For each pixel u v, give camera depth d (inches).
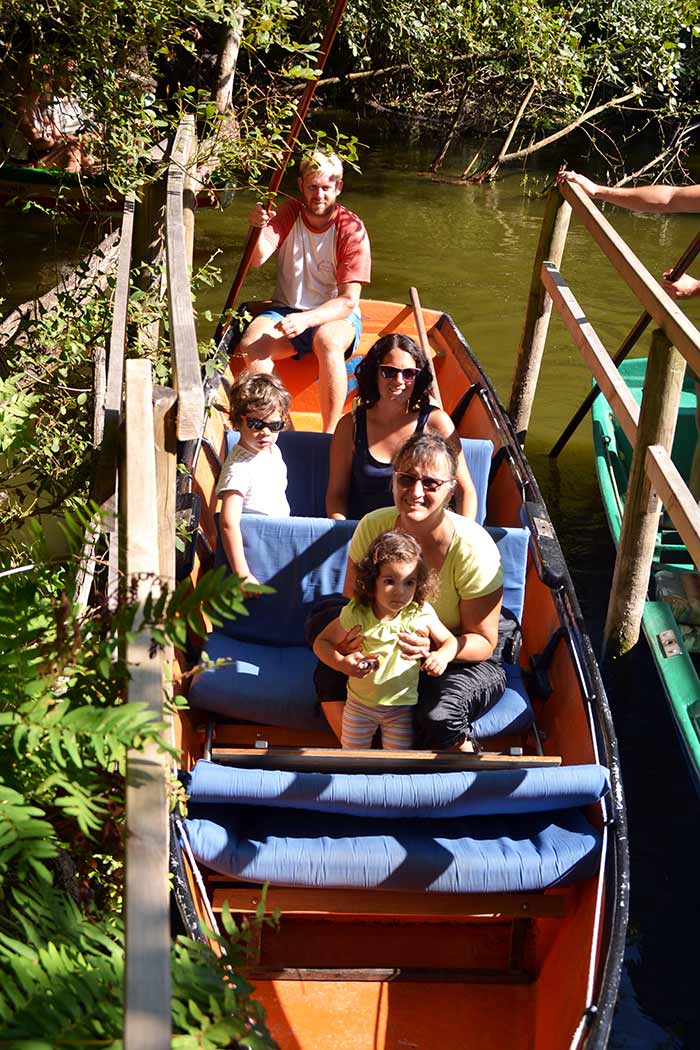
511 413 275.6
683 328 161.5
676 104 508.7
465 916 111.3
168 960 50.8
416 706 123.3
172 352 114.0
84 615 83.9
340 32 480.1
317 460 170.9
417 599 120.6
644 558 185.5
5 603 83.0
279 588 145.6
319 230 217.6
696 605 187.0
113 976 66.1
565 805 111.5
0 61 216.5
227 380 205.8
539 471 263.0
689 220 488.4
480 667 126.6
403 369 152.9
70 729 67.0
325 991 111.8
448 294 366.9
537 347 269.1
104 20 201.5
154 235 209.6
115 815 82.0
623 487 229.1
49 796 81.4
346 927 118.6
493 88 563.2
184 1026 63.2
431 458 122.4
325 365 205.5
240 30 204.8
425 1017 109.8
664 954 141.4
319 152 208.5
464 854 109.7
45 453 162.6
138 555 75.4
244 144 205.0
